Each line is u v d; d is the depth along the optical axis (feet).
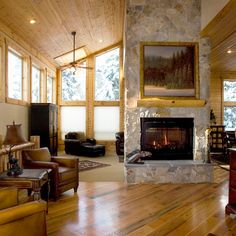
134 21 17.48
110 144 33.55
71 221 10.65
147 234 9.52
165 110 17.57
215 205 12.59
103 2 20.24
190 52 17.66
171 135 17.97
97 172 20.08
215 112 33.22
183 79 17.60
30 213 6.59
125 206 12.40
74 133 31.83
